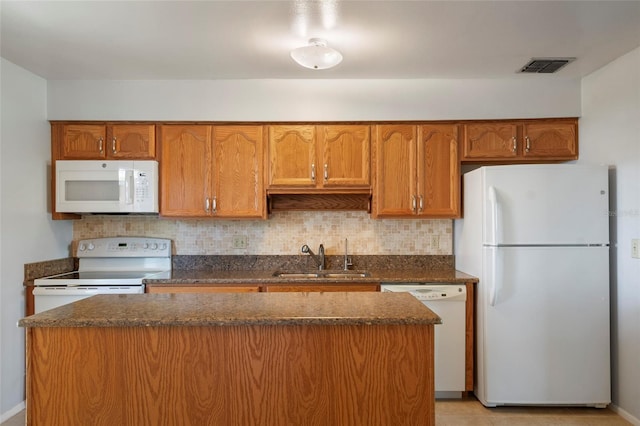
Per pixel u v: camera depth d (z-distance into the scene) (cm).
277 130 292
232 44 230
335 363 144
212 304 166
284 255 324
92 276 288
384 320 143
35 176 277
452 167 291
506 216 249
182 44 229
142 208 286
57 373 141
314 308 158
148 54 244
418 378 145
